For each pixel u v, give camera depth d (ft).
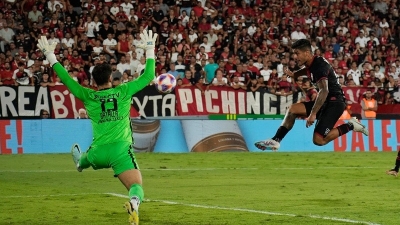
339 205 43.50
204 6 122.52
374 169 70.85
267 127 97.71
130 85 32.65
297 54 44.01
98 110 32.01
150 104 98.43
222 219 37.73
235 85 102.37
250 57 114.93
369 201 45.47
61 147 91.09
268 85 107.76
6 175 63.62
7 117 93.40
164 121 93.86
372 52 124.98
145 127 92.84
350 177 62.44
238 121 96.73
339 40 124.67
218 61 111.75
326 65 43.42
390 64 123.95
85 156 32.86
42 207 42.63
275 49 117.80
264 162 79.00
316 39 124.47
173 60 110.63
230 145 95.76
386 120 102.17
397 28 133.80
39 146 90.33
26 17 112.78
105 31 113.39
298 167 72.95
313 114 42.55
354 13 131.13
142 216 38.88
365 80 117.19
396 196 48.29
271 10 125.90
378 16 134.62
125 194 49.44
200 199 46.73
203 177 62.34
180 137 94.38
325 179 60.54
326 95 42.52
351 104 106.93
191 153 91.81
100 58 103.91
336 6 130.93
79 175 63.77
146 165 74.33
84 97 32.24
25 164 74.95
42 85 95.04
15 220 37.58
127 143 32.07
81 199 46.42
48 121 90.89
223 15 122.83
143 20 116.98
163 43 115.55
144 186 54.95
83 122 92.22
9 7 112.16
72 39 110.83
